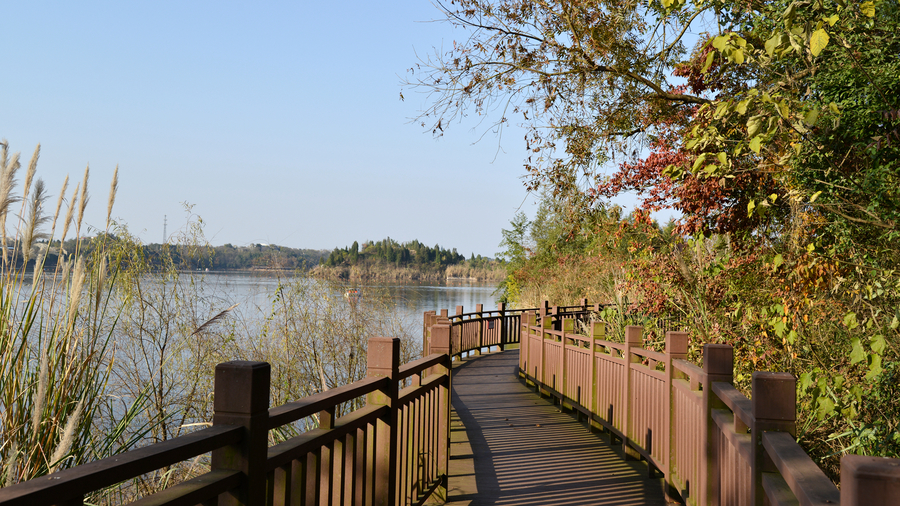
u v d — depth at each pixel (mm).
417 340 9539
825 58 5055
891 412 4578
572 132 8438
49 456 3605
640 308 8242
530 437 7066
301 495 2576
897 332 4852
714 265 6961
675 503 4789
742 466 2904
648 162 8188
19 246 4219
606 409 6922
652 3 7594
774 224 6496
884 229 4578
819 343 5781
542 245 24922
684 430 4516
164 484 4512
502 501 4898
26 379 3922
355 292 8133
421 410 4441
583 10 7641
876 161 4582
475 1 7902
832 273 4898
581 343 8438
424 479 4426
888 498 1124
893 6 4750
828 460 5359
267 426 2150
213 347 6430
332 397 2814
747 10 6254
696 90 8047
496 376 11711
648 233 7801
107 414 4848
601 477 5551
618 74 7871
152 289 6359
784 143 5254
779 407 2355
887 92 4609
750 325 6480
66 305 4277
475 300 36094
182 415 5918
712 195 6629
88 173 4625
